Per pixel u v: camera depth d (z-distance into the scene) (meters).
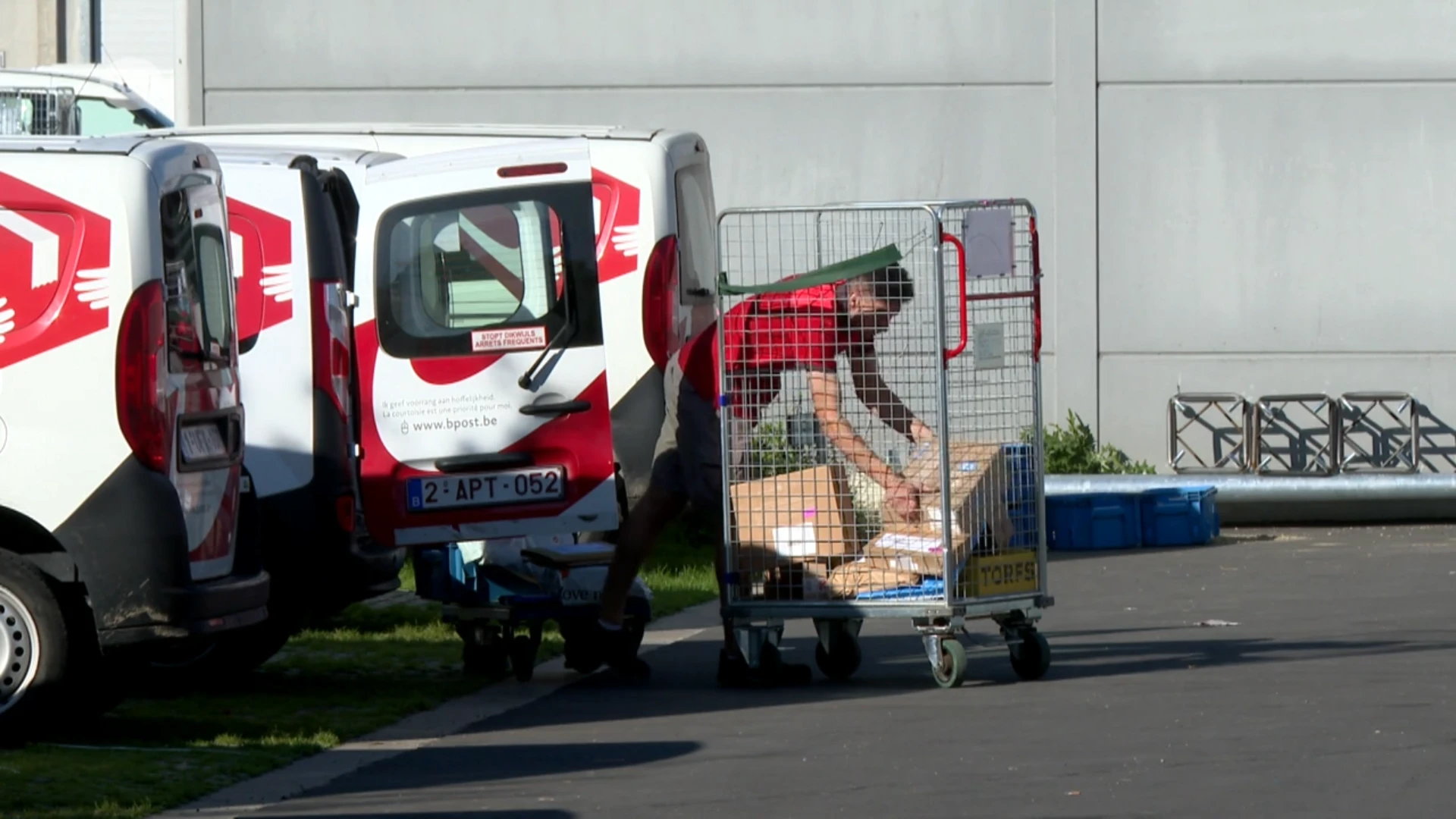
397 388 16.86
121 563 12.71
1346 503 30.78
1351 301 32.25
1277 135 32.28
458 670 17.61
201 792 11.65
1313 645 17.78
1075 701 14.80
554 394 16.94
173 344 13.16
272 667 17.67
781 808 11.08
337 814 11.09
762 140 32.69
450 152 17.20
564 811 11.07
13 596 12.89
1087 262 32.41
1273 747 12.55
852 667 16.64
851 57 32.53
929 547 15.91
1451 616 19.97
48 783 11.68
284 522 16.14
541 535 16.91
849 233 25.41
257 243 16.30
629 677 16.98
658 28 32.69
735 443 16.42
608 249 18.97
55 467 12.72
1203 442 32.28
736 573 16.39
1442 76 32.09
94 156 12.93
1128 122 32.31
